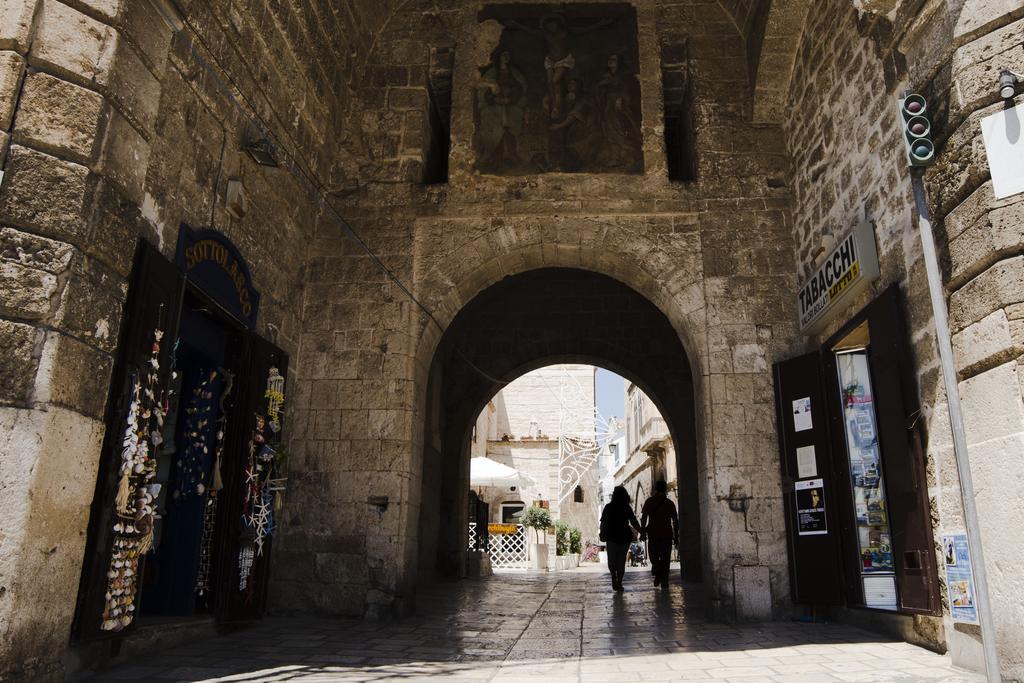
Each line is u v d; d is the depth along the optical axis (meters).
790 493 7.37
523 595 10.12
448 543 13.04
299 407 8.09
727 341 8.07
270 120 7.04
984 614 3.76
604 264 8.84
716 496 7.58
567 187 8.71
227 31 6.04
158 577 6.03
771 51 8.47
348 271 8.52
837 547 6.84
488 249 8.57
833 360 7.24
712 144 8.82
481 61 9.29
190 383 6.35
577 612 8.07
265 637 6.07
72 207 4.15
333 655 5.26
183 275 5.29
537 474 26.06
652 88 9.07
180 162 5.47
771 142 8.80
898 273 5.91
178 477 6.18
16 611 3.64
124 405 4.50
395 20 9.52
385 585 7.48
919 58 5.18
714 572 7.39
